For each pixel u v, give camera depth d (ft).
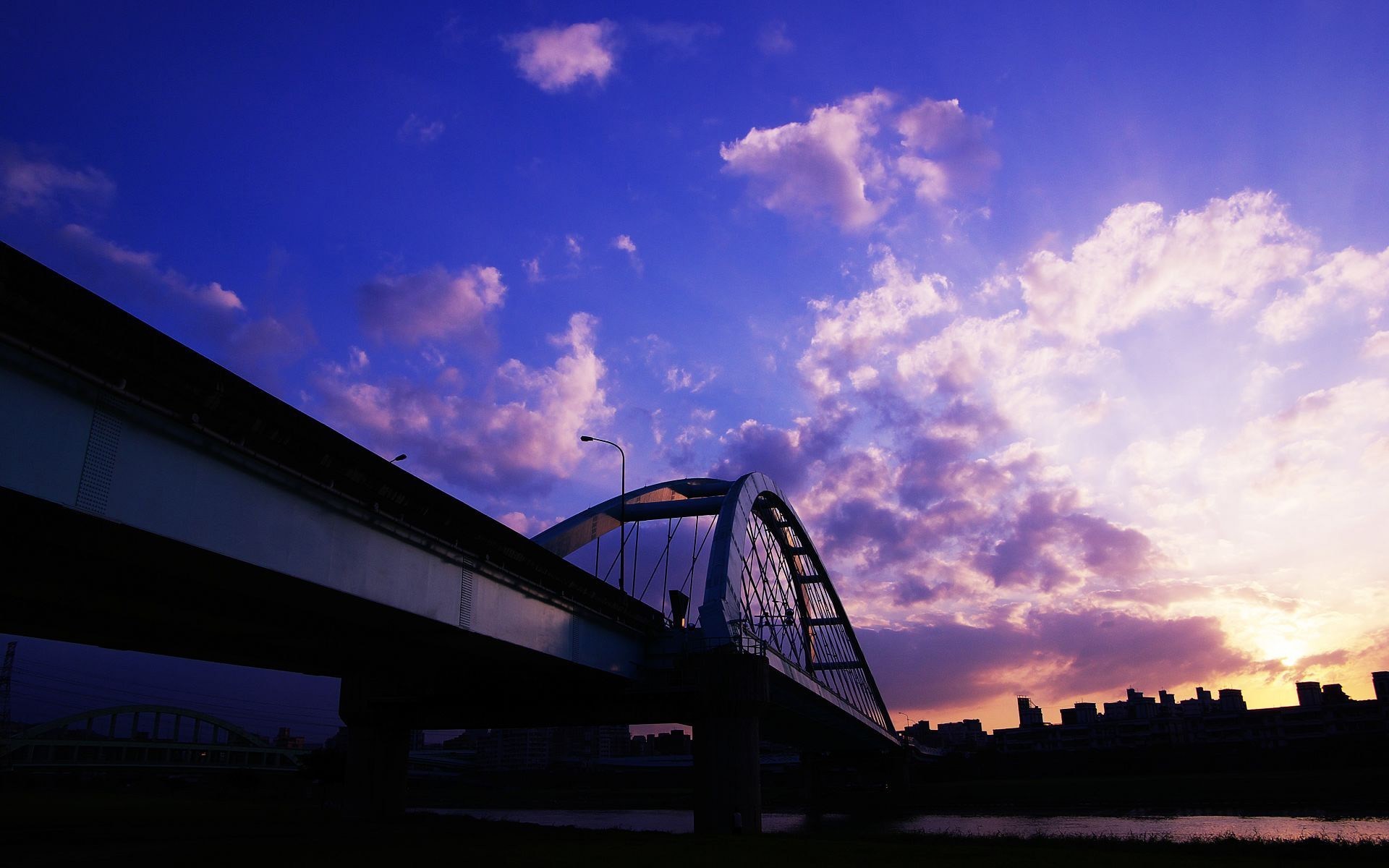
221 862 84.33
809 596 322.96
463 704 177.88
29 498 61.41
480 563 119.14
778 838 129.08
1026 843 148.36
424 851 96.53
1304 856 119.96
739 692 166.71
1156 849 134.92
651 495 248.11
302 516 87.92
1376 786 328.90
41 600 101.91
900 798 429.79
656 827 243.40
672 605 190.39
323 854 92.68
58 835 129.59
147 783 522.88
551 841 117.50
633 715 170.91
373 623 110.42
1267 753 480.23
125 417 68.69
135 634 123.03
